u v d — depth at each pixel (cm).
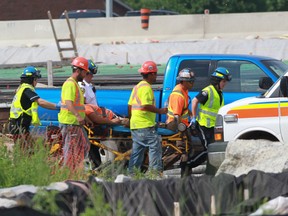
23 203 2608
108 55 8975
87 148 4156
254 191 2911
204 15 10544
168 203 2855
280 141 4156
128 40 10681
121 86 5731
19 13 17300
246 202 2731
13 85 6166
